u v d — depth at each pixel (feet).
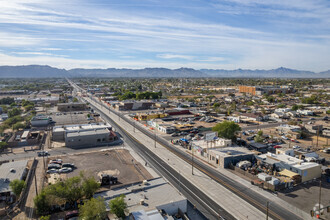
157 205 161.48
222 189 204.33
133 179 220.64
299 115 547.90
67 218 155.22
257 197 190.08
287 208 173.58
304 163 234.17
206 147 295.69
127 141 358.23
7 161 266.36
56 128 387.55
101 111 650.43
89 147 329.11
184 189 204.33
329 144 336.29
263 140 345.10
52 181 215.72
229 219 161.79
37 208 164.14
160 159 278.87
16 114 566.36
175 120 508.94
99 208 143.43
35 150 313.32
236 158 254.88
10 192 187.93
